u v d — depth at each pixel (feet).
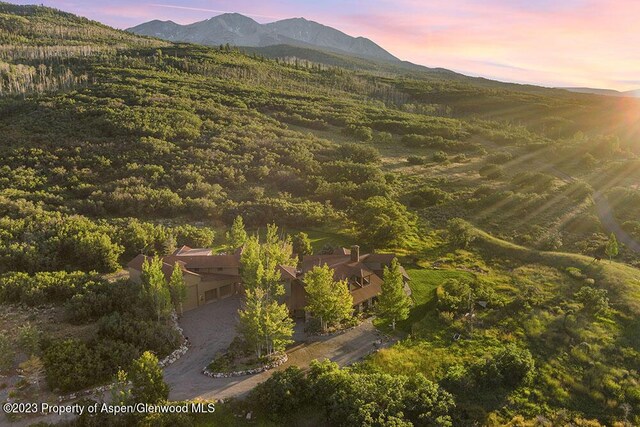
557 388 160.56
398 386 150.82
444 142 526.57
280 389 145.69
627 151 488.44
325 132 541.34
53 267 233.76
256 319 164.76
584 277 239.30
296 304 207.10
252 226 314.55
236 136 442.50
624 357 173.37
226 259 228.43
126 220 298.76
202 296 215.92
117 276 237.86
